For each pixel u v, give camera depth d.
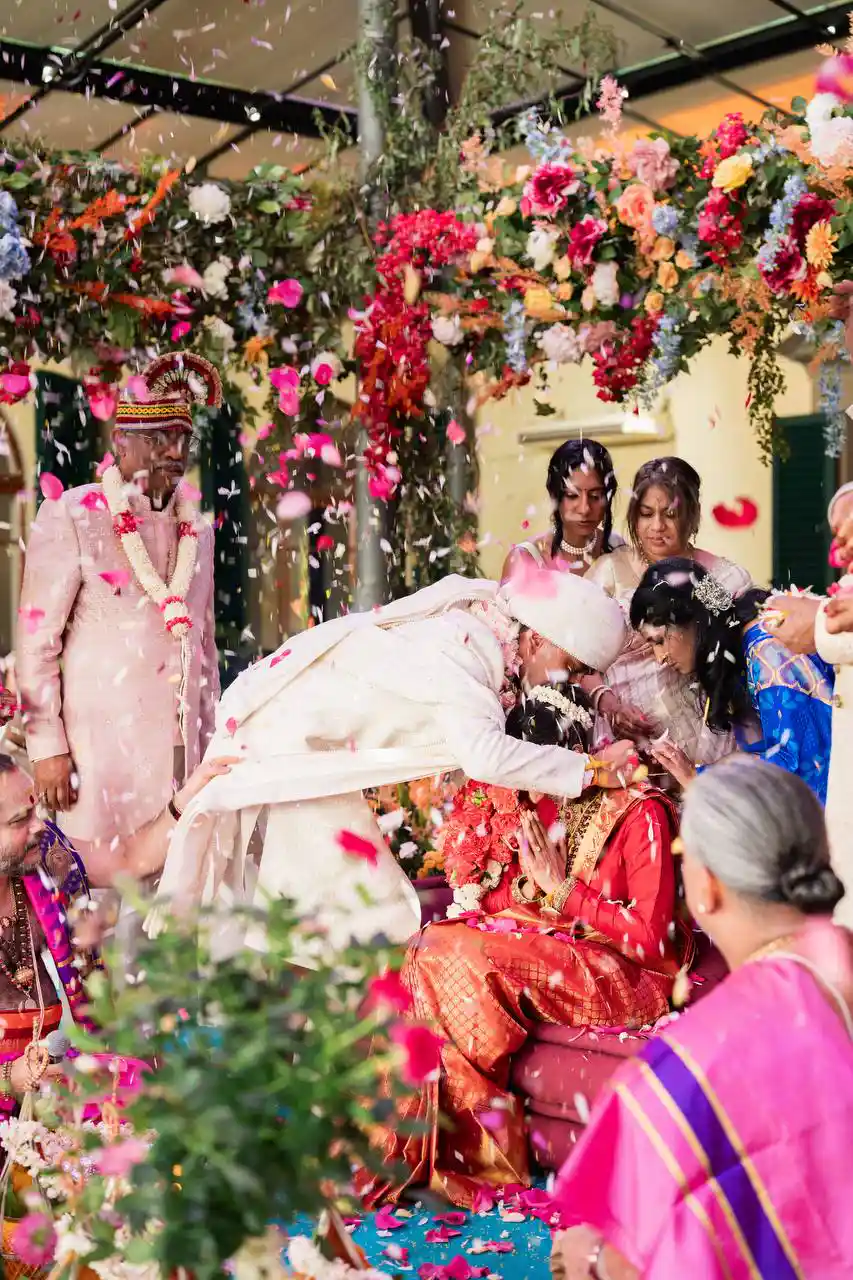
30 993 3.10
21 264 4.53
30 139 4.85
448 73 6.14
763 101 7.35
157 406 4.78
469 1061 3.34
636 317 4.73
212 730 5.09
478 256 4.88
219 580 8.23
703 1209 1.71
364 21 5.56
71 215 4.74
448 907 3.81
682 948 3.49
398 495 5.68
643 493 4.80
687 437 8.86
